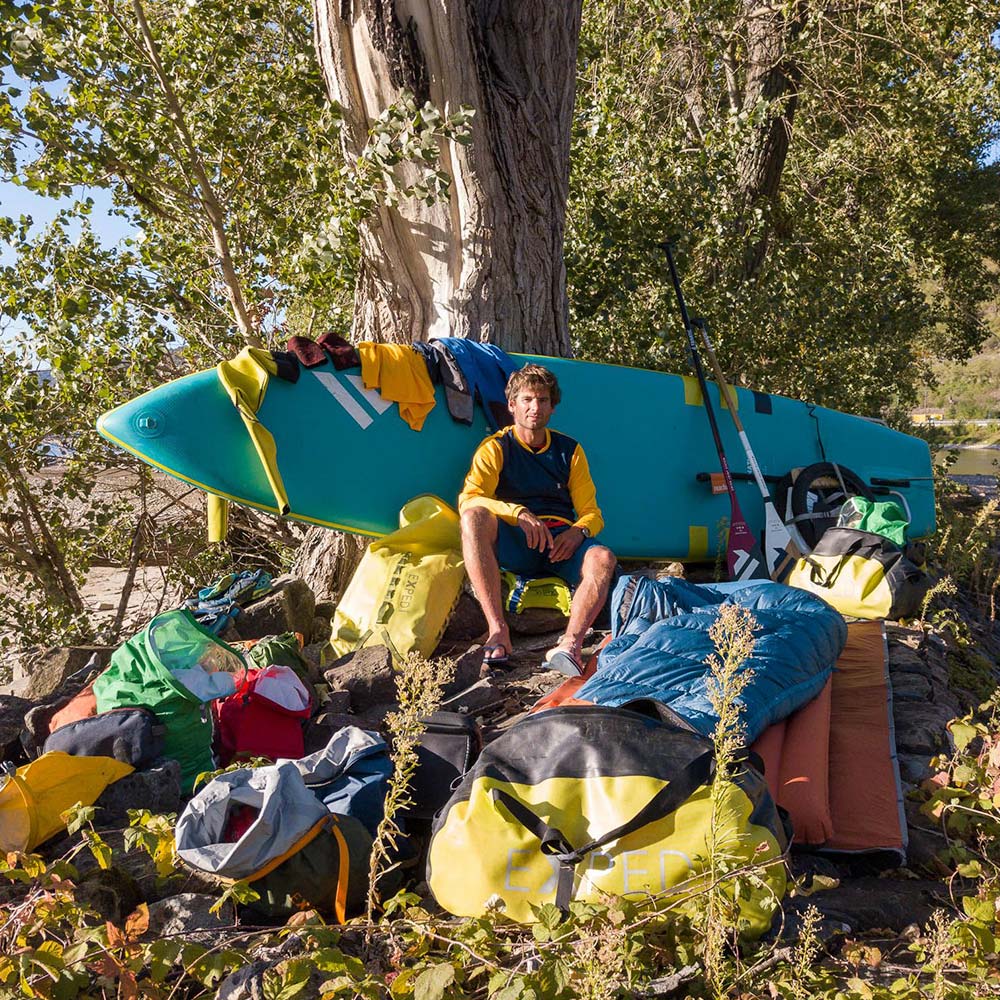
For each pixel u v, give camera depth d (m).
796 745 2.88
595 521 4.26
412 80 5.15
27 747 3.22
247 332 7.58
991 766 2.67
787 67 11.09
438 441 4.85
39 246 7.83
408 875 2.56
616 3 9.02
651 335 7.66
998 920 2.16
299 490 4.56
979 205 16.84
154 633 3.01
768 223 10.27
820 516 5.05
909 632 4.28
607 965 1.79
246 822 2.36
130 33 6.82
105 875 2.37
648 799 2.19
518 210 5.45
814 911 2.00
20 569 8.45
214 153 7.64
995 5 10.81
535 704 3.34
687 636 3.15
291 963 1.92
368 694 3.60
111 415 4.37
